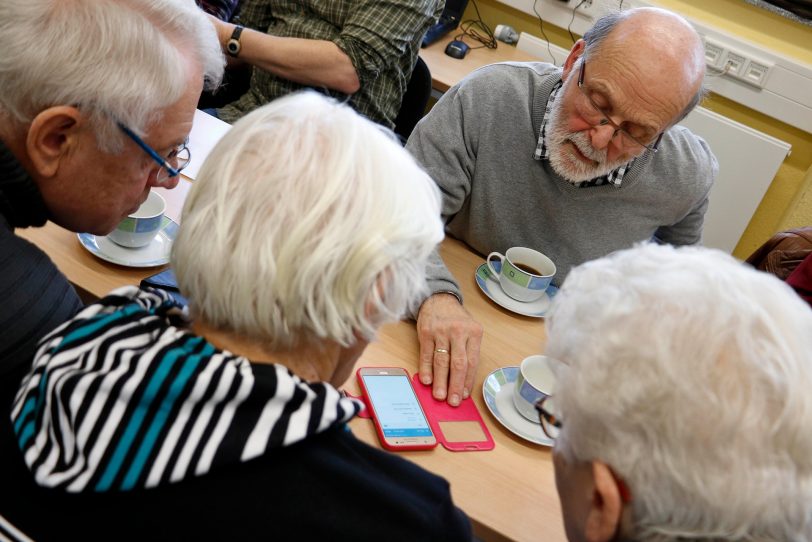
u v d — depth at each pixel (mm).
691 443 618
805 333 652
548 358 759
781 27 2904
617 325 670
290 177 691
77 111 875
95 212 985
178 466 644
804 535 642
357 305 703
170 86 911
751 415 606
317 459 693
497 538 992
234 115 2279
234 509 657
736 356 621
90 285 1171
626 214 1696
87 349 703
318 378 776
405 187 734
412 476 749
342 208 688
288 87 2275
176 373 663
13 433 713
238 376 669
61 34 836
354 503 689
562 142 1538
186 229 711
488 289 1521
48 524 667
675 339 635
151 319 743
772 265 1725
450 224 1820
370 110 2318
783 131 3049
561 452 757
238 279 681
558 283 1711
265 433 667
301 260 676
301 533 665
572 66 1569
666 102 1407
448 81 2641
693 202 1731
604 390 655
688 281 674
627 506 674
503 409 1194
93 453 645
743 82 2986
